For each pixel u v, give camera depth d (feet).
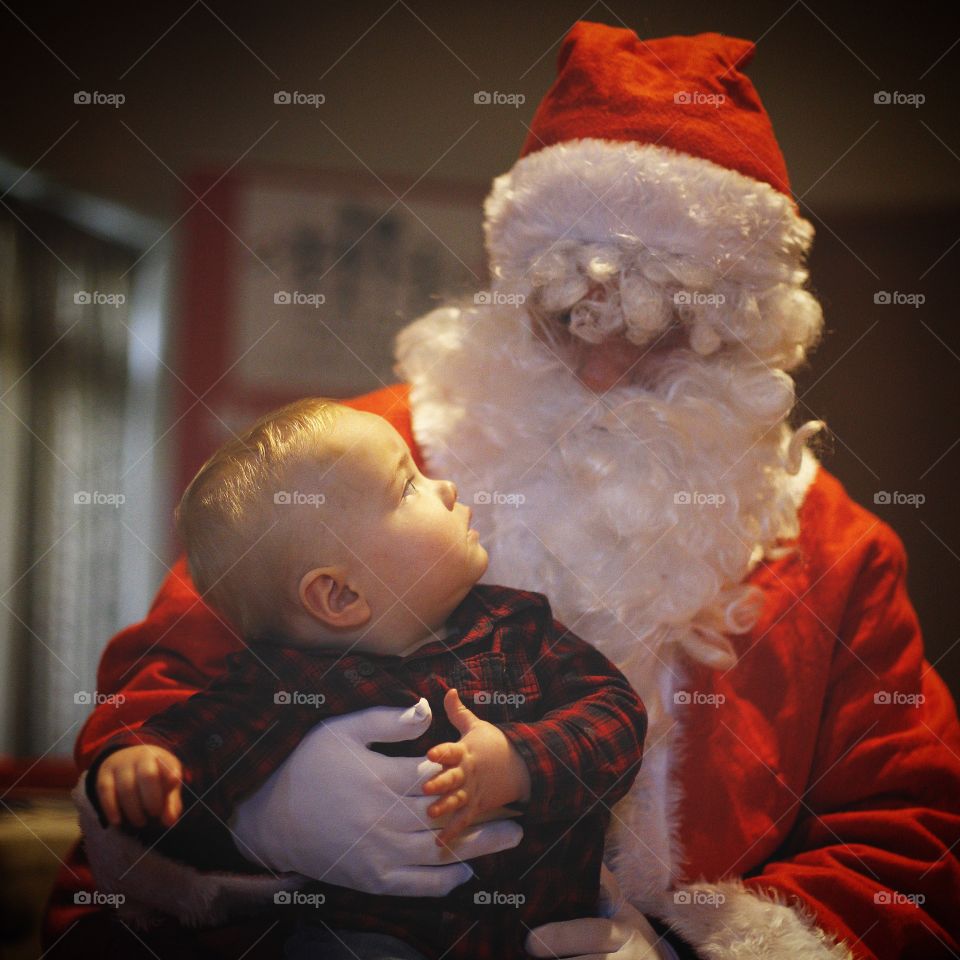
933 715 3.18
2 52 8.76
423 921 2.38
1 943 4.61
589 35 3.47
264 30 9.09
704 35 3.59
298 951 2.37
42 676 9.24
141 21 8.99
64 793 5.58
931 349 8.92
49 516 9.29
